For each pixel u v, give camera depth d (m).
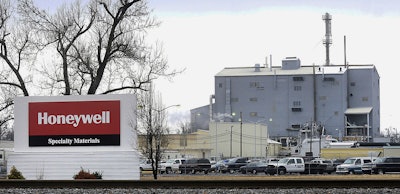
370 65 158.25
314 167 73.69
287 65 156.88
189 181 28.98
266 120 152.25
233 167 80.19
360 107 154.75
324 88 150.75
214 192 26.06
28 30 56.72
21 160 40.97
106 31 57.09
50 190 27.56
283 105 152.12
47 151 40.84
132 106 40.09
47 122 40.94
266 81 152.75
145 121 49.47
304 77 151.50
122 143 40.06
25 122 41.28
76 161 40.31
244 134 117.56
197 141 115.88
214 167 79.69
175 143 115.31
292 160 73.12
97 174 38.88
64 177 40.31
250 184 28.59
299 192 25.77
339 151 100.69
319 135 125.62
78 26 57.25
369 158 73.31
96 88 57.12
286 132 150.75
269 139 135.38
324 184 28.09
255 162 78.25
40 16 56.62
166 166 77.56
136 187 28.97
